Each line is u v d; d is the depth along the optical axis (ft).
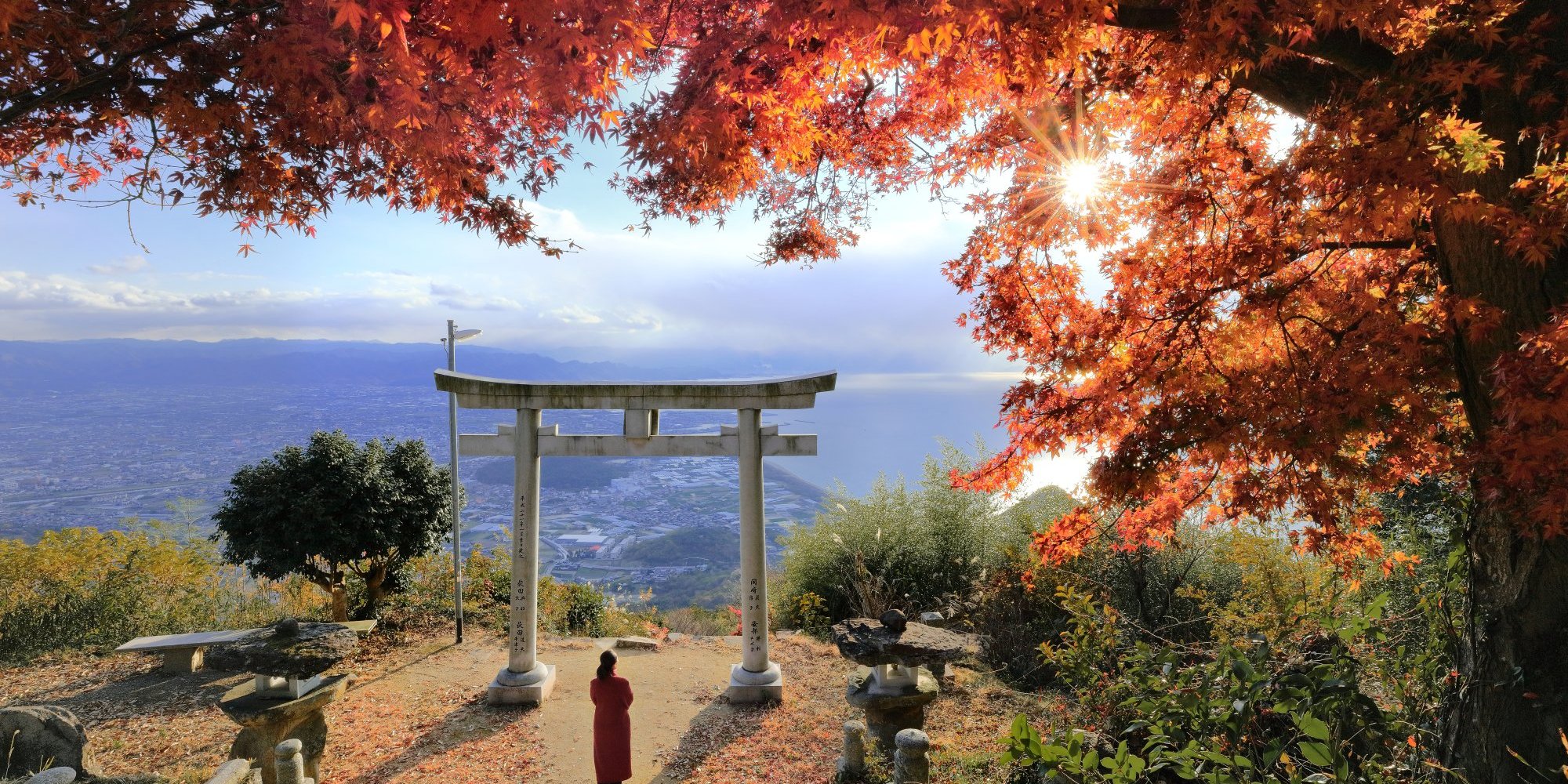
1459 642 14.52
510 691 28.94
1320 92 13.85
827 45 13.00
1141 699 15.85
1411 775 13.64
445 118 10.37
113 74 10.50
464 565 43.52
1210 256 14.11
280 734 21.59
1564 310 9.62
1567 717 12.19
